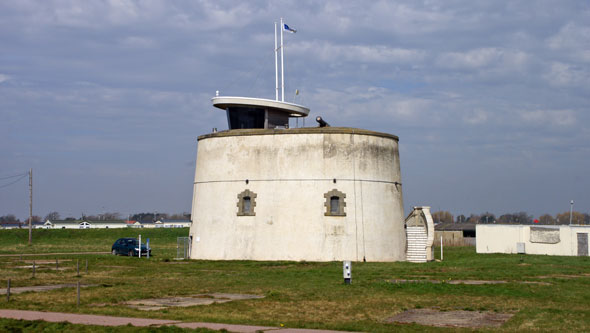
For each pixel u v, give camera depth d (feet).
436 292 90.53
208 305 77.05
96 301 80.64
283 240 155.12
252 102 171.94
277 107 173.99
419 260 164.35
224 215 162.91
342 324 64.08
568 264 143.95
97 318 65.67
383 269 129.49
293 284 102.06
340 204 154.71
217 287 98.17
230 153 164.76
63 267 139.33
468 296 86.63
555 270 125.70
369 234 156.46
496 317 70.33
